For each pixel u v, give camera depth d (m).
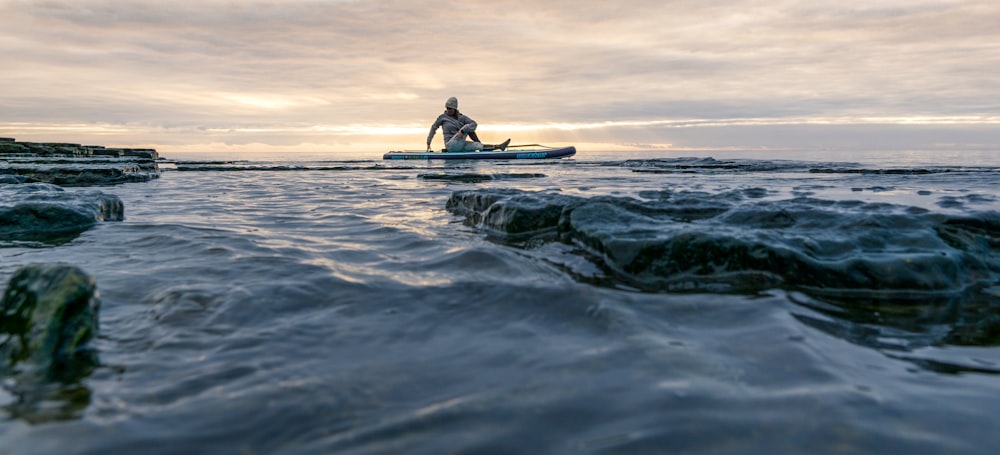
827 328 1.71
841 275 2.19
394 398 1.22
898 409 1.14
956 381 1.30
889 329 1.71
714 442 1.02
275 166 16.28
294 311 1.84
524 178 9.85
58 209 3.66
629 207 3.59
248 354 1.48
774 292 2.12
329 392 1.25
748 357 1.44
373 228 3.79
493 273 2.35
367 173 12.49
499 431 1.08
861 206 3.31
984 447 1.01
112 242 3.12
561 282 2.20
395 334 1.64
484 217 3.95
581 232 2.97
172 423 1.12
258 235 3.40
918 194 5.63
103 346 1.52
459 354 1.48
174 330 1.65
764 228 2.97
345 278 2.25
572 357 1.44
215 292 2.02
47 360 1.40
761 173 11.23
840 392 1.22
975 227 2.64
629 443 1.03
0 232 3.44
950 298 2.08
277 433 1.08
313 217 4.43
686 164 15.34
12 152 20.28
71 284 1.58
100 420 1.12
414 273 2.37
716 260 2.38
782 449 1.00
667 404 1.17
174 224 3.84
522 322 1.74
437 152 21.41
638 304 1.94
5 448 1.02
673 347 1.50
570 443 1.03
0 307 1.62
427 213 4.71
